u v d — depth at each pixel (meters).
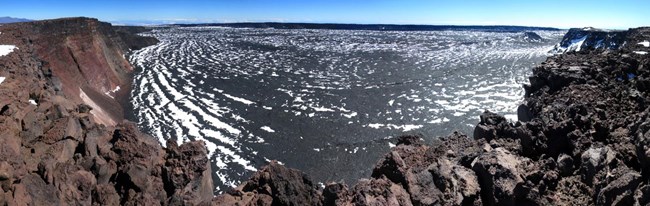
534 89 39.34
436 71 82.75
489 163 17.84
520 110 35.53
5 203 13.95
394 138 41.44
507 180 16.92
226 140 40.53
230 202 18.17
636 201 14.20
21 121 19.00
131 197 18.45
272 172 19.58
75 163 18.70
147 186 19.16
